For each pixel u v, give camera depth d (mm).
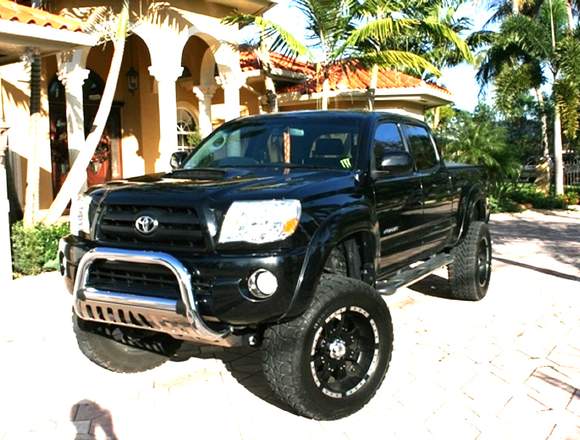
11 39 8609
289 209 3818
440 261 6551
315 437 3932
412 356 5355
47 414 4320
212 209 3795
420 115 19812
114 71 9664
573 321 6434
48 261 9172
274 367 3889
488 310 6859
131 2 11703
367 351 4309
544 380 4836
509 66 23062
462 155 20422
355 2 12164
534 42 21250
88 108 15016
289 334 3846
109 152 15570
